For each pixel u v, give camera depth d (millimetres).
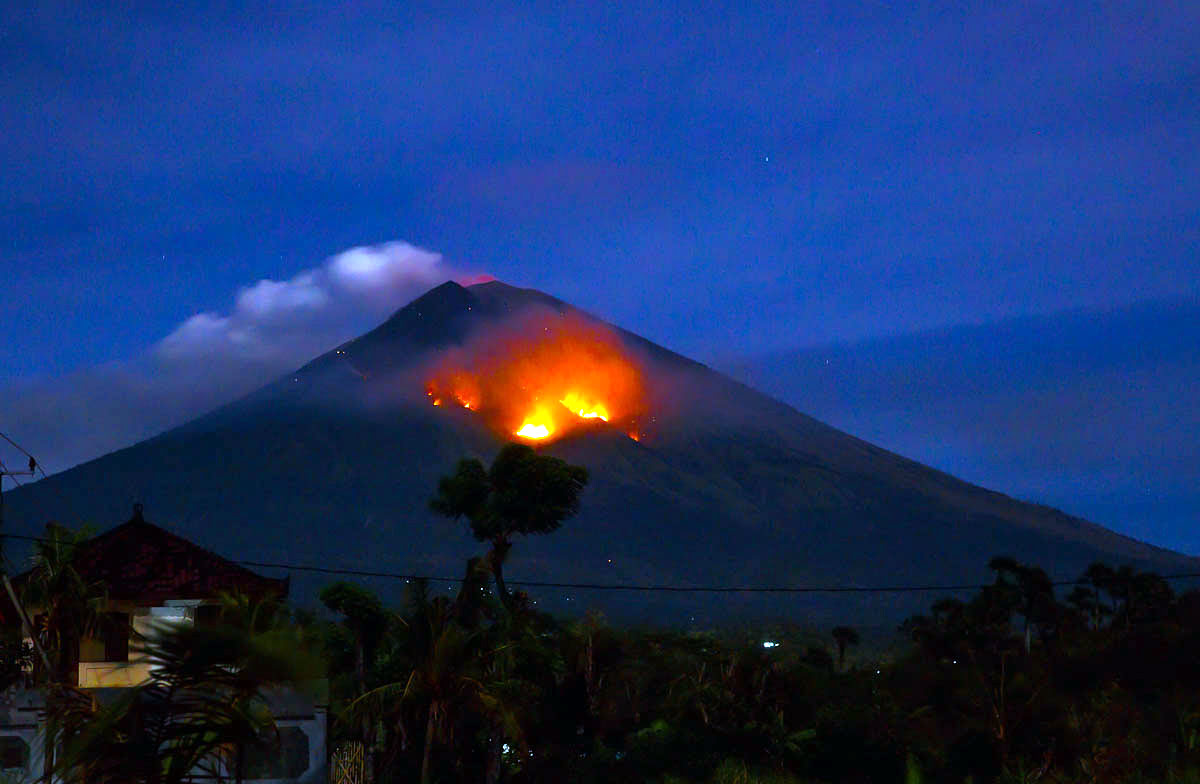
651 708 57062
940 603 89188
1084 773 48438
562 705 55188
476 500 50406
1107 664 70438
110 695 28422
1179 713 52562
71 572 38219
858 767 53031
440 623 43281
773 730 53531
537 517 50031
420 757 44969
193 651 12977
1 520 29391
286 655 13438
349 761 41844
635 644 65125
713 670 60000
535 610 53969
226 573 43531
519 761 47500
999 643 85562
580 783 50438
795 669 60406
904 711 59375
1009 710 54156
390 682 43469
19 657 36094
